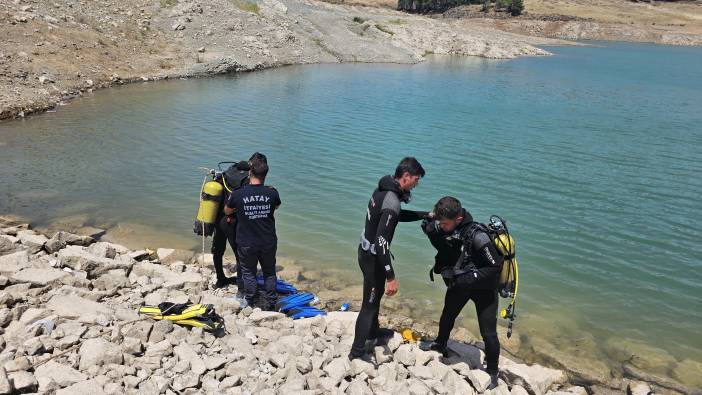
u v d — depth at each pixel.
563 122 22.75
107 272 7.50
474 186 13.74
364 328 5.44
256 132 18.42
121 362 5.06
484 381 5.45
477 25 105.75
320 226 10.76
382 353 5.69
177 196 12.15
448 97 28.38
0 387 4.21
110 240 9.63
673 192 13.84
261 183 6.63
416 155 16.45
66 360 4.97
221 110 21.77
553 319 7.74
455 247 5.29
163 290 7.09
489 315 5.37
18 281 6.52
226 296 7.42
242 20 42.38
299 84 30.33
